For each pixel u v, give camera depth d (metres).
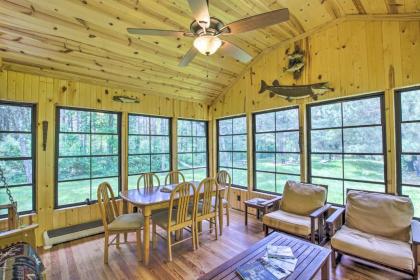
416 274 1.94
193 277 2.33
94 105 3.57
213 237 3.28
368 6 2.80
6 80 2.85
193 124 5.06
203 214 3.05
